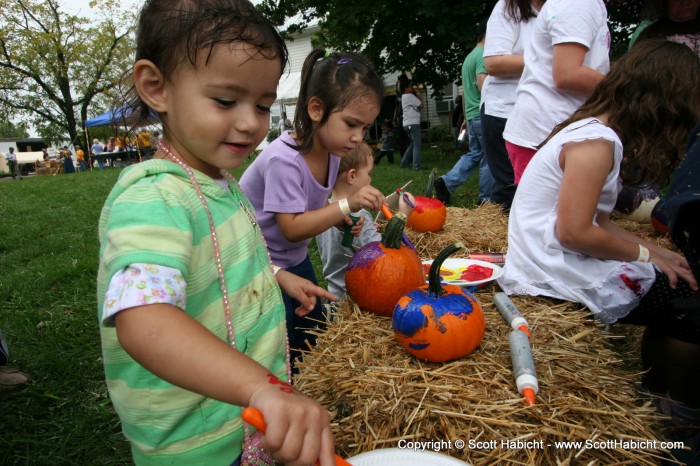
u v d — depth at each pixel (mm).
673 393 2201
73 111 33719
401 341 1703
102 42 31672
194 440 1144
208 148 1118
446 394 1468
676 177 1603
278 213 2277
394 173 10305
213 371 839
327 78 2193
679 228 1544
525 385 1461
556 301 2225
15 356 3143
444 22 11773
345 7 13578
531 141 3217
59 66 31406
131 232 956
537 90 3160
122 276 907
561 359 1701
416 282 2051
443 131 23062
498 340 1812
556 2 2887
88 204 9102
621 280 2102
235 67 1055
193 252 1112
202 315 1142
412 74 15367
